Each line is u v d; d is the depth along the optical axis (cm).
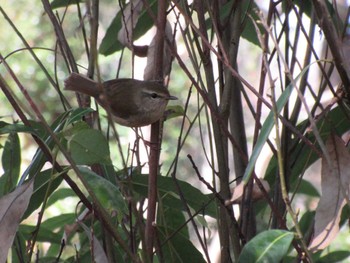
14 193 607
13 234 591
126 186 700
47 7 698
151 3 803
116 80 870
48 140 661
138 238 724
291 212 502
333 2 625
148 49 748
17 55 2794
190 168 2636
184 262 727
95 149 615
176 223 762
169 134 2659
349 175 575
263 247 511
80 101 722
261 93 596
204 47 638
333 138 587
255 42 857
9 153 774
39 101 2734
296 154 702
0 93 2538
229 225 667
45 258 789
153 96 783
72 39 2331
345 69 548
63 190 848
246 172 508
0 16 2894
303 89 662
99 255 598
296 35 661
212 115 631
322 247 557
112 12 2722
